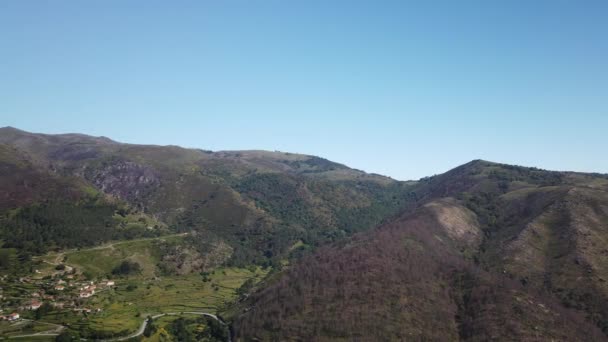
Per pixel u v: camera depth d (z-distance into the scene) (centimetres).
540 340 15825
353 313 17388
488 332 16338
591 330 17100
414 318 17312
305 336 16775
